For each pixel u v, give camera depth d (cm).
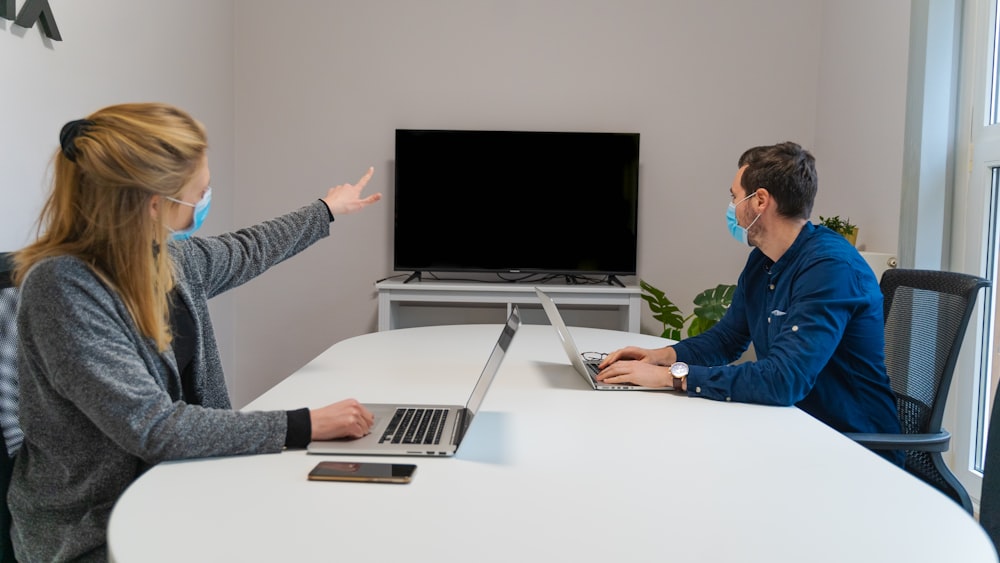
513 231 371
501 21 379
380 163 384
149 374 108
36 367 104
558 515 87
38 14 219
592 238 372
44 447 105
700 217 386
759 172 170
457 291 353
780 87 380
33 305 101
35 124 225
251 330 392
